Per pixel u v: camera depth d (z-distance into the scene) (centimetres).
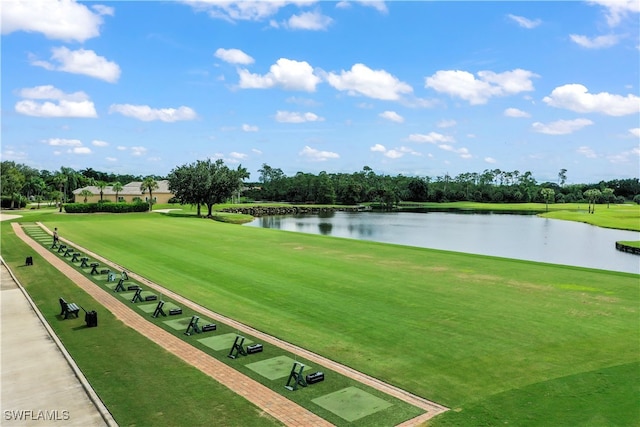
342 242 4200
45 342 1580
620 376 1257
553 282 2431
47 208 10850
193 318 1666
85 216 7262
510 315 1834
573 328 1670
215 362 1383
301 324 1755
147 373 1302
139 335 1631
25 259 3259
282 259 3222
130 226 5819
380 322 1767
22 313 1947
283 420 1044
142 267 2953
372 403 1127
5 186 10406
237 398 1149
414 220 9475
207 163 8306
